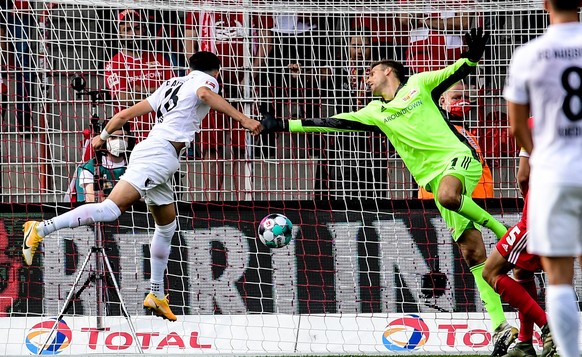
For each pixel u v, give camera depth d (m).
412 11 31.64
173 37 32.53
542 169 15.87
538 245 15.95
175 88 26.75
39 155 32.34
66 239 30.53
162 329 30.00
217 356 28.03
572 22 16.08
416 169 28.19
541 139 16.03
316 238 30.61
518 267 23.81
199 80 26.53
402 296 30.36
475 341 29.72
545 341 23.59
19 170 32.31
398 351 29.23
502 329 25.47
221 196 32.56
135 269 30.53
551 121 15.84
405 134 27.88
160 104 26.89
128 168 26.41
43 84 32.56
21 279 30.42
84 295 30.28
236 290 30.56
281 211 30.72
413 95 27.83
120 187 26.06
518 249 23.36
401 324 30.08
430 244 30.44
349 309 30.42
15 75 32.53
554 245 15.80
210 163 32.53
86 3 30.89
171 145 26.39
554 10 16.20
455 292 30.28
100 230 29.78
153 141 26.31
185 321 30.14
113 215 25.97
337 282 30.50
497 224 26.41
